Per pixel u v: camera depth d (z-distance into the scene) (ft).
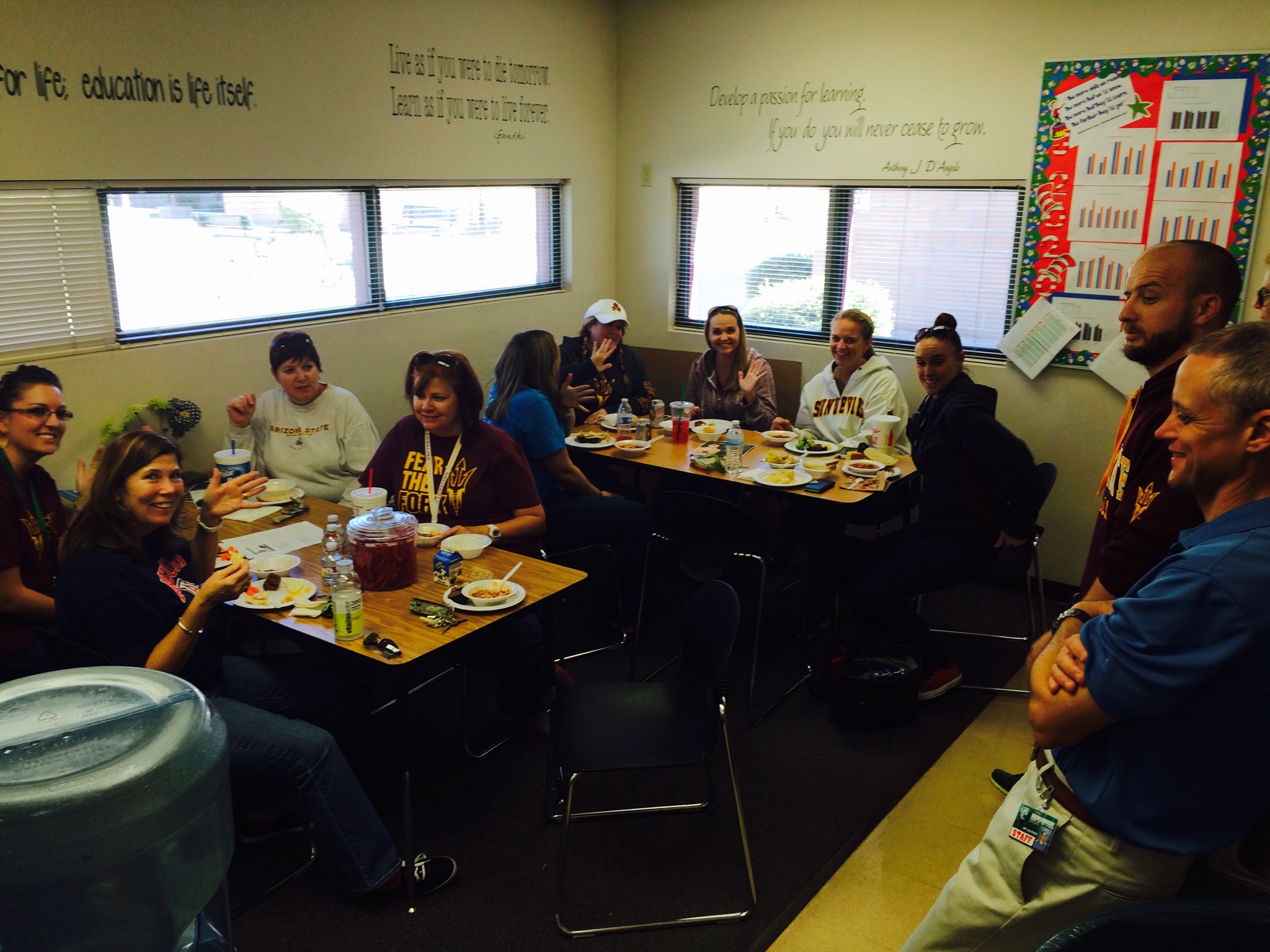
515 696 10.06
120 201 11.51
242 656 9.42
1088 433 13.94
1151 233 12.89
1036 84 13.50
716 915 7.84
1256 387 3.78
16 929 2.54
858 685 10.55
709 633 8.09
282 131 12.84
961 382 11.07
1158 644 3.96
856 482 12.06
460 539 9.42
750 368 15.43
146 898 2.72
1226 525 3.96
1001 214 14.47
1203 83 12.16
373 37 13.73
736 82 16.46
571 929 7.66
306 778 7.32
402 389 15.33
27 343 10.89
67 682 2.99
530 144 16.53
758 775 9.91
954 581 11.08
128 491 6.96
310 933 7.61
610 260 18.76
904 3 14.39
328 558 8.75
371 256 14.66
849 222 16.01
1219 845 4.22
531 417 12.05
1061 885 4.67
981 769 10.07
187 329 12.48
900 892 8.17
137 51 11.16
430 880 8.04
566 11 16.66
